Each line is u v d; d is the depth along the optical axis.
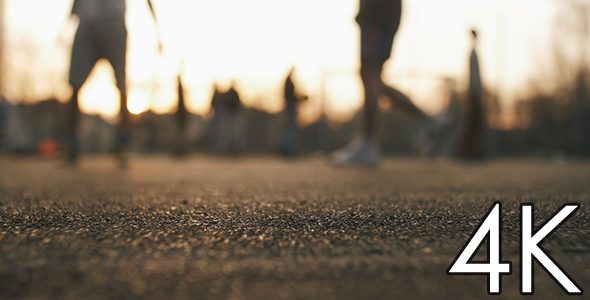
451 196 1.90
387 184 2.62
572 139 21.31
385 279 0.63
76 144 4.84
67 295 0.55
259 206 1.49
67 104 4.71
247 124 23.31
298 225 1.09
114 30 4.44
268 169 4.56
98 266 0.69
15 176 3.17
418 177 3.35
